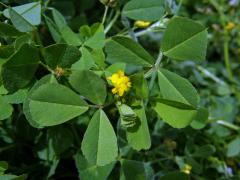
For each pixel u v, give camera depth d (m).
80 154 0.11
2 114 0.10
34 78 0.10
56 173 0.13
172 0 0.12
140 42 0.17
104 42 0.11
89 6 0.15
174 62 0.17
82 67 0.10
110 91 0.10
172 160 0.14
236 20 0.20
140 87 0.09
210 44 0.20
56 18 0.11
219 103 0.17
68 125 0.12
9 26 0.10
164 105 0.09
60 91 0.09
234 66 0.20
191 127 0.14
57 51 0.09
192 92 0.09
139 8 0.12
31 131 0.12
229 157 0.16
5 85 0.09
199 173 0.14
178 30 0.09
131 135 0.09
